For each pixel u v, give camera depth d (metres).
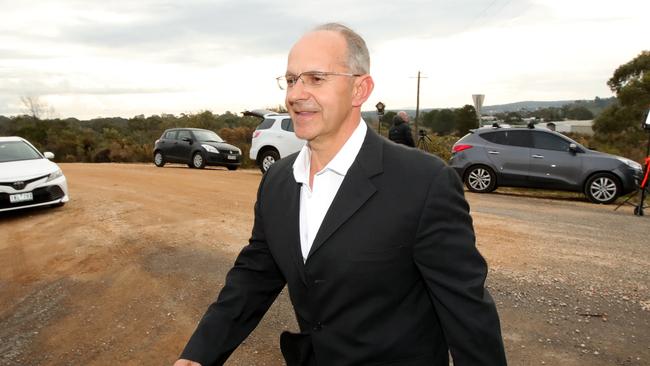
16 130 53.34
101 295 4.35
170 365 3.13
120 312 3.97
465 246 1.19
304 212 1.36
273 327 3.66
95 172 15.24
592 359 3.06
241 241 5.98
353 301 1.22
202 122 44.19
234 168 16.47
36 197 7.84
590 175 9.86
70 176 13.90
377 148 1.29
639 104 29.81
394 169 1.24
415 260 1.21
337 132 1.32
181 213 7.78
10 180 7.61
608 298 3.99
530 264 4.88
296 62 1.31
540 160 10.29
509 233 6.28
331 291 1.23
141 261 5.26
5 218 7.76
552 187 10.22
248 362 3.17
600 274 4.57
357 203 1.22
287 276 1.35
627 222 7.25
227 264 5.11
